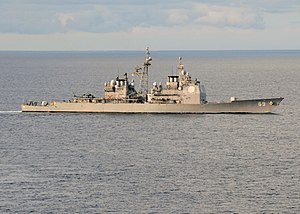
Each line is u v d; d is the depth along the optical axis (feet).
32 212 570.05
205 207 584.81
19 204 588.50
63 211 572.92
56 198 605.31
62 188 634.84
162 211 574.97
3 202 593.01
